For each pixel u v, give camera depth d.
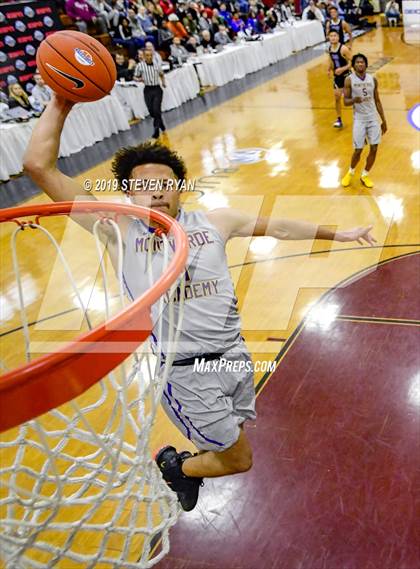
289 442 3.73
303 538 3.08
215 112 12.73
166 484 2.56
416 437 3.64
